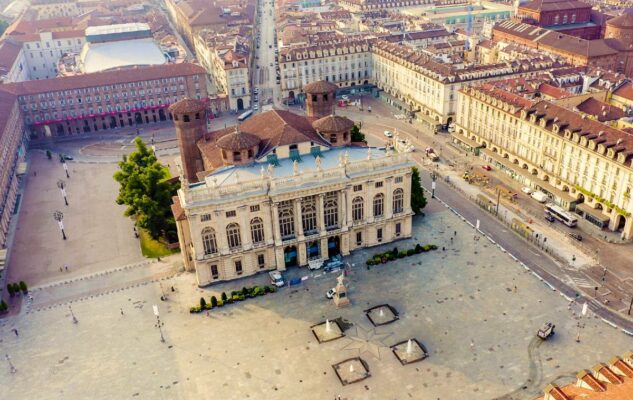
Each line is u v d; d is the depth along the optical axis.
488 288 122.00
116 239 150.25
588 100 178.88
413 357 103.06
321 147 136.38
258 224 125.75
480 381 97.25
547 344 105.19
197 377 100.88
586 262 130.88
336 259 132.50
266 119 144.50
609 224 144.50
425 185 172.88
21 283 126.94
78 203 172.25
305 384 98.31
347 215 132.38
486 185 171.50
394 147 142.62
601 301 117.06
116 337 111.81
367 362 102.75
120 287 128.25
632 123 160.50
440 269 129.38
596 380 63.09
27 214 166.38
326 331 110.62
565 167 156.62
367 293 122.00
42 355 107.75
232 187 120.06
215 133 153.12
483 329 109.69
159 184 145.50
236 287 126.00
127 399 96.75
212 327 113.56
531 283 123.38
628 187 135.50
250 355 105.56
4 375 103.06
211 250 124.81
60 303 123.31
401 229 141.12
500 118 181.00
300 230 128.50
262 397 96.00
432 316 114.00
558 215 148.50
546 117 161.88
